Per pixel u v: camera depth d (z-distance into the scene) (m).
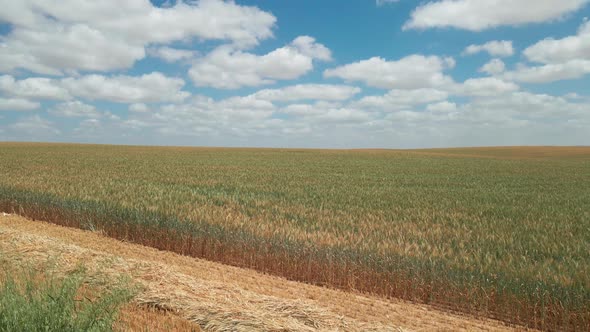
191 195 18.39
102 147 72.25
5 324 4.54
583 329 6.79
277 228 11.55
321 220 13.68
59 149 61.81
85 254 8.64
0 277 6.91
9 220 14.41
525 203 19.67
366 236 11.38
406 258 8.96
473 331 6.56
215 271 9.44
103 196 16.59
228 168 37.25
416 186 26.98
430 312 7.48
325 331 5.64
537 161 59.91
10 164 34.03
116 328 5.32
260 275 9.47
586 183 30.81
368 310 7.29
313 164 45.31
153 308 6.29
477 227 13.42
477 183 29.62
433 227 13.24
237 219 12.57
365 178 31.11
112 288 6.58
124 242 12.26
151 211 13.38
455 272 8.20
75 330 4.66
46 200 15.64
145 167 35.50
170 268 8.21
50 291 5.20
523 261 9.43
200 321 5.89
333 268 9.05
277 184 25.48
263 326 5.57
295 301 6.59
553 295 7.16
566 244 11.11
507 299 7.43
